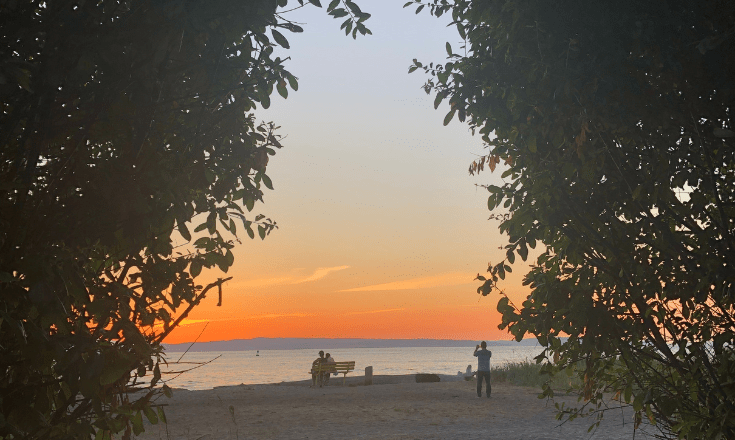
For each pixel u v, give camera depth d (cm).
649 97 362
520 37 417
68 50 230
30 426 209
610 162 417
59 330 225
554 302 443
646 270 414
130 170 240
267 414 1373
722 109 353
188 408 1462
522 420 1247
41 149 242
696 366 410
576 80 382
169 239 283
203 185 333
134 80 245
